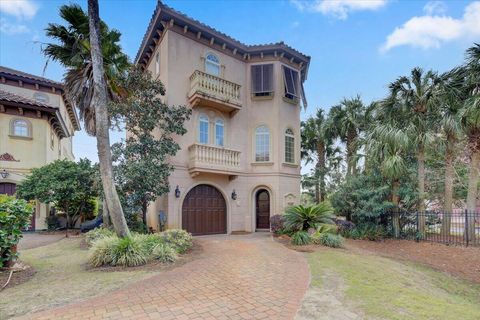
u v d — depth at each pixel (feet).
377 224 48.67
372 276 23.30
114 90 42.93
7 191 57.21
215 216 53.67
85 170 51.16
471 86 42.14
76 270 23.90
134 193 39.58
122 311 15.16
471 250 38.14
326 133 70.18
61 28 36.32
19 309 15.55
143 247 26.50
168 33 50.16
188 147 50.39
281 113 59.62
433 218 47.57
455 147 48.11
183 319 14.24
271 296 17.56
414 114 45.83
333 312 15.12
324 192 72.08
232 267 24.56
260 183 57.98
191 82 51.42
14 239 23.45
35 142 60.85
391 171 43.91
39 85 74.95
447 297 22.66
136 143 42.06
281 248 34.94
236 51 58.54
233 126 57.31
